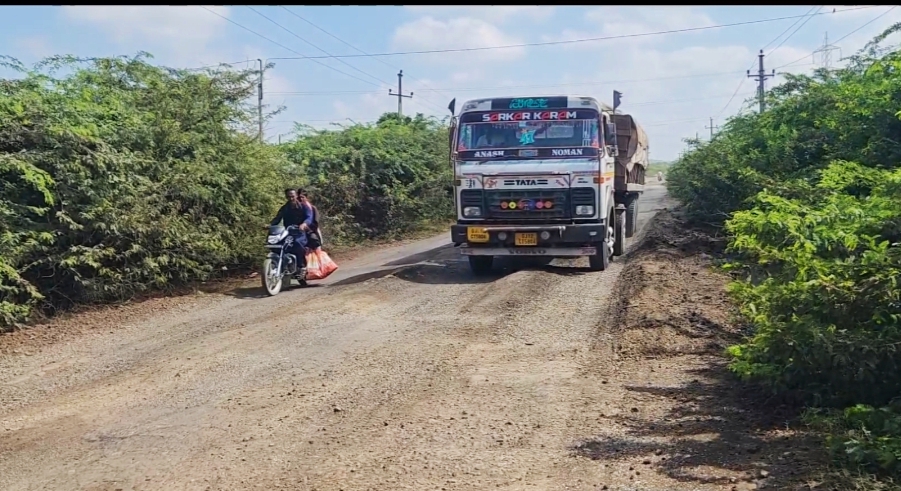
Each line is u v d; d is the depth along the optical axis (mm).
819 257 6512
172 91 14742
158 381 7902
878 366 5609
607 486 5059
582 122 13477
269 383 7695
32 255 11430
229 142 15453
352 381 7652
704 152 19594
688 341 8508
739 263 7547
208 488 5281
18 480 5562
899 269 5668
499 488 5109
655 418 6340
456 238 13508
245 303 12250
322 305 11383
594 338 9047
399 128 26969
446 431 6188
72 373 8375
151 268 12531
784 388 6133
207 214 14391
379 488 5160
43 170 11312
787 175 14555
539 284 12281
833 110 15062
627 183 16875
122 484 5410
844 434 5391
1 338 10023
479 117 13742
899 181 7539
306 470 5516
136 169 12961
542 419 6414
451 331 9586
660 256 14570
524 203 13305
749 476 5074
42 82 12500
